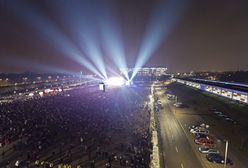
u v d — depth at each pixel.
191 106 82.81
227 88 82.50
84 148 40.62
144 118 62.16
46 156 37.31
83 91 139.38
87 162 35.25
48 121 55.88
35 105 75.75
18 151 38.97
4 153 38.00
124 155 37.66
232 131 49.25
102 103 87.06
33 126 51.50
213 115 65.88
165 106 83.25
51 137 45.50
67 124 53.81
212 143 40.22
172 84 184.75
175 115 66.88
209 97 92.00
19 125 52.00
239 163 33.25
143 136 45.84
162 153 36.66
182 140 43.47
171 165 32.12
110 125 54.44
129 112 70.44
